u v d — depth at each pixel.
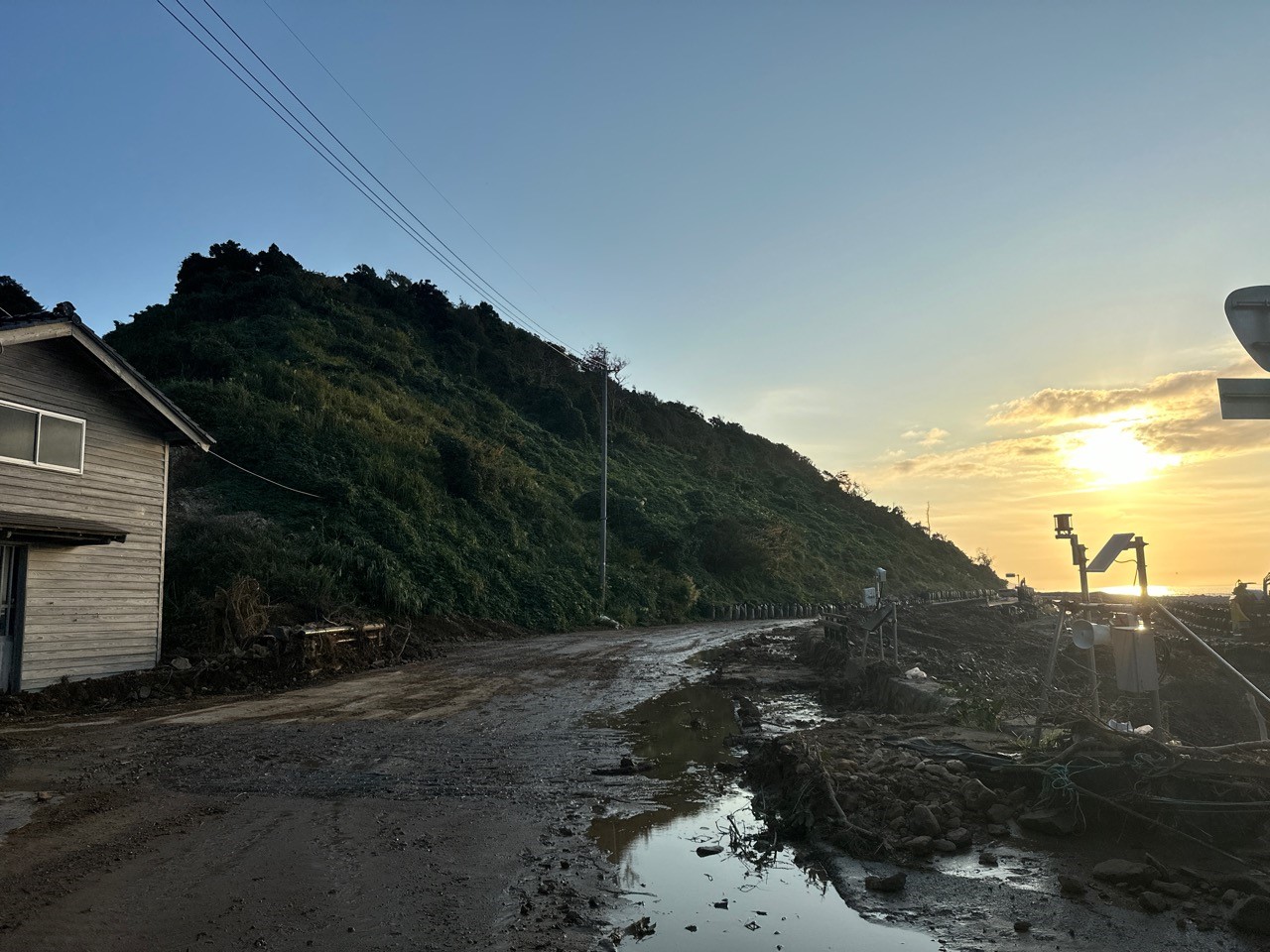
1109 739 5.76
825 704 12.77
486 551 30.56
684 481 64.25
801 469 102.00
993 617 32.91
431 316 62.78
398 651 19.00
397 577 24.06
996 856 5.09
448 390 49.66
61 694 12.86
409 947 4.00
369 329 51.69
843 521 85.69
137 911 4.43
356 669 16.95
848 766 6.76
